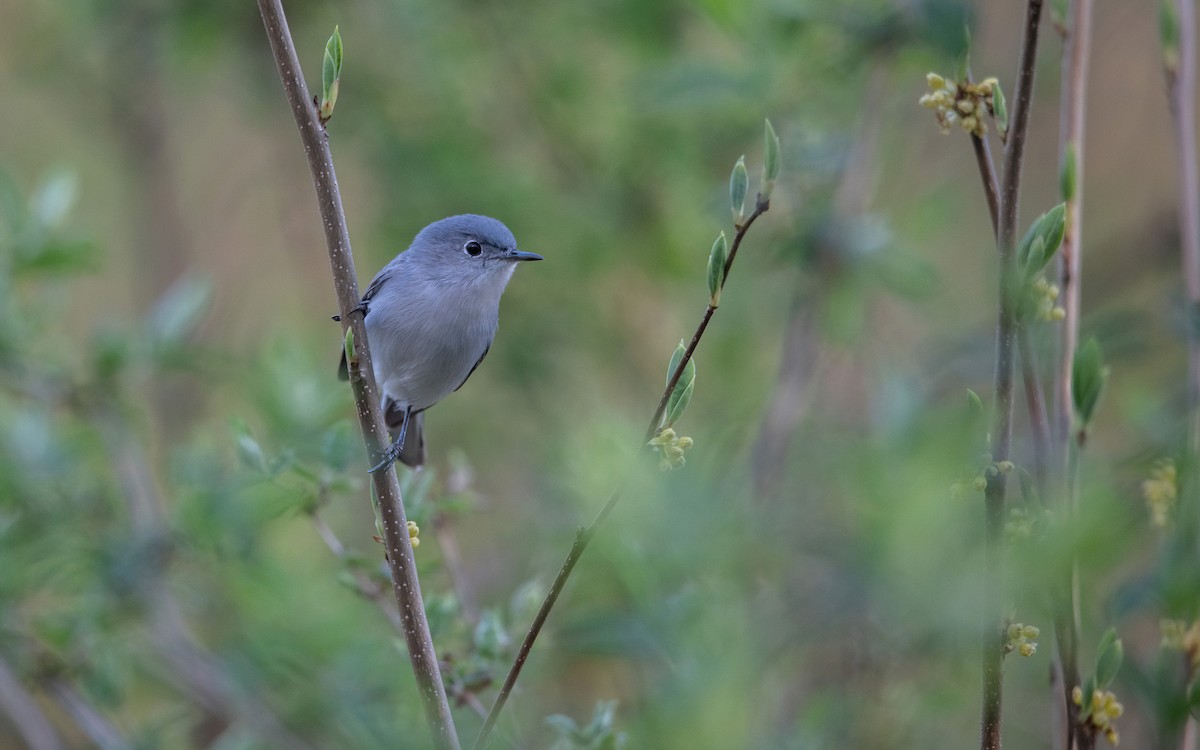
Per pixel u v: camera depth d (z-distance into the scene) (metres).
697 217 13.99
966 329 10.82
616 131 14.83
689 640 6.03
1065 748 5.74
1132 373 8.03
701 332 5.20
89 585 10.40
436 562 8.13
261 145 18.39
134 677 11.36
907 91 13.41
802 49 11.98
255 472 7.81
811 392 11.41
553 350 15.34
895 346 12.58
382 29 14.70
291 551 11.66
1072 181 6.22
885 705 7.12
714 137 14.15
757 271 12.96
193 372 11.94
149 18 15.56
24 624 10.33
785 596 5.92
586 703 9.73
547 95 15.12
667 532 5.42
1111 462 5.49
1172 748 5.27
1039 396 5.48
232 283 17.47
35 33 16.64
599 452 6.60
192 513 10.02
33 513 10.87
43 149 18.23
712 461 6.00
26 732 10.42
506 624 8.51
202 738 12.73
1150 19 15.17
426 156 14.46
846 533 4.95
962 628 4.54
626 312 15.66
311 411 10.51
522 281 14.99
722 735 5.23
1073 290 6.20
